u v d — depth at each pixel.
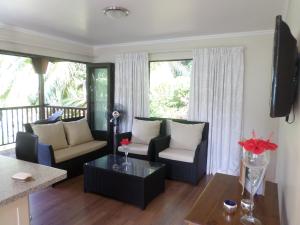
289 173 1.53
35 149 1.98
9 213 1.12
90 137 4.36
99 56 5.13
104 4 2.59
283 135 2.35
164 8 2.68
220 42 3.92
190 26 3.44
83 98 6.44
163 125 4.29
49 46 4.11
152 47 4.53
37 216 2.54
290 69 1.34
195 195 3.11
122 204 2.83
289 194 1.44
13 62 5.73
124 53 4.74
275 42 1.28
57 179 1.34
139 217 2.57
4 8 2.73
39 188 1.23
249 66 3.72
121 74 4.78
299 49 1.48
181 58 4.29
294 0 1.81
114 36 4.13
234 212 1.41
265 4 2.52
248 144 1.44
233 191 1.70
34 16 3.03
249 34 3.69
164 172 3.17
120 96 4.83
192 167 3.42
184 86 4.39
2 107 5.18
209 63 3.91
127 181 2.80
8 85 5.69
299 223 1.02
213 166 3.99
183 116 4.46
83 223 2.43
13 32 3.54
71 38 4.32
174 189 3.28
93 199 2.95
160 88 4.61
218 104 3.89
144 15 2.94
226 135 3.85
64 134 3.93
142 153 3.77
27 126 3.57
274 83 1.30
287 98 1.37
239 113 3.76
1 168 1.47
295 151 1.32
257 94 3.71
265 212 1.44
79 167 3.72
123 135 4.16
